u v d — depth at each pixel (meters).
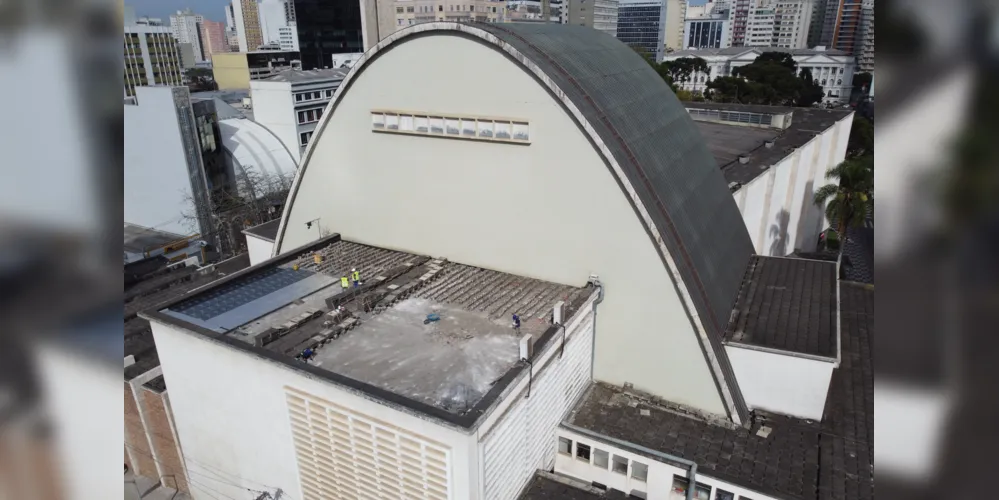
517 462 17.17
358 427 15.99
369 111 24.61
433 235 24.84
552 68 20.95
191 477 21.83
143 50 104.88
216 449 20.27
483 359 17.52
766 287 23.58
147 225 55.72
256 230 37.38
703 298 20.09
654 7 198.75
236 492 20.48
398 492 16.06
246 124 65.44
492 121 21.55
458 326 19.41
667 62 131.50
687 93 97.12
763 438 19.06
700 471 17.58
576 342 20.16
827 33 182.50
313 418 16.84
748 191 36.53
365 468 16.45
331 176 27.02
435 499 15.36
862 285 28.81
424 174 24.12
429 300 21.27
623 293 20.91
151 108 50.84
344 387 15.60
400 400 14.98
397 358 17.66
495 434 15.52
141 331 28.69
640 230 19.94
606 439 18.98
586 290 21.05
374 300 20.70
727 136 49.28
